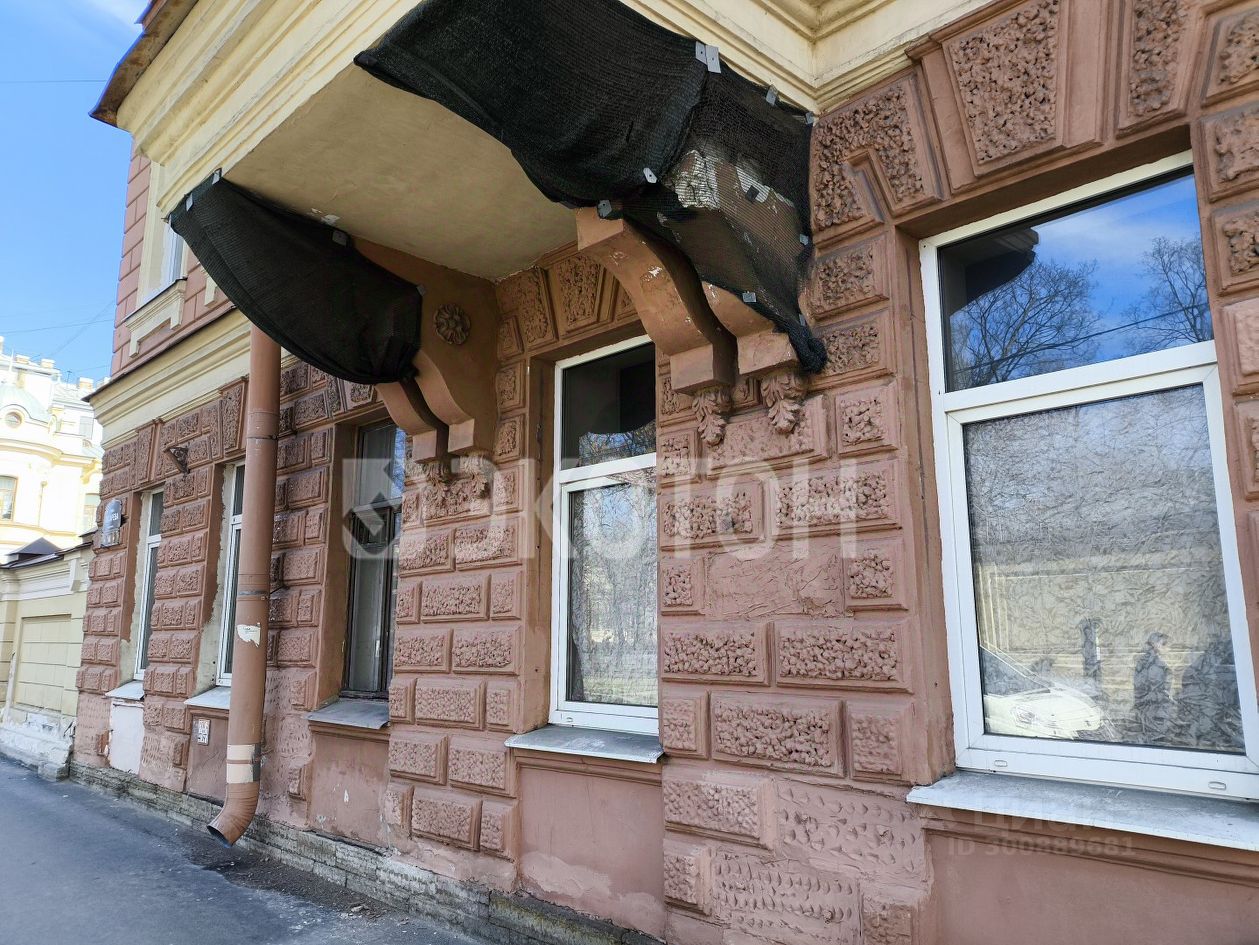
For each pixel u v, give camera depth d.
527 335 4.47
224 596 7.17
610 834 3.69
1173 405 2.57
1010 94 2.78
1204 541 2.47
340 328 4.16
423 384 4.49
